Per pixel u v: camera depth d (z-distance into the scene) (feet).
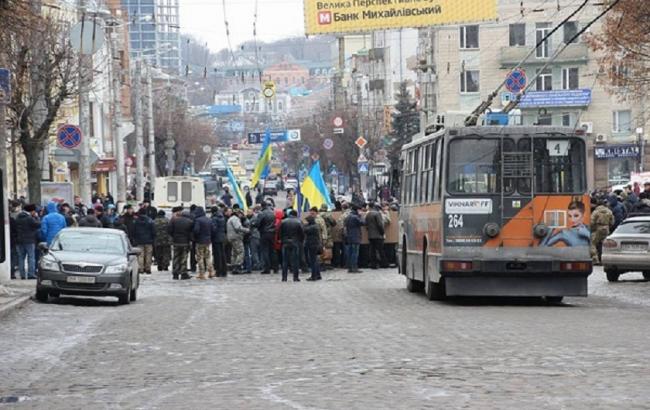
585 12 311.27
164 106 442.50
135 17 251.39
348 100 547.90
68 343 71.92
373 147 415.44
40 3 146.61
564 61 314.14
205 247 145.38
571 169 95.55
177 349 66.18
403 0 187.32
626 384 49.14
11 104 152.35
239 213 154.51
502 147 95.50
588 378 51.03
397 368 55.16
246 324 81.35
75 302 107.34
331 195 227.81
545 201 95.20
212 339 71.36
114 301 109.91
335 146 449.06
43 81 158.40
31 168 158.40
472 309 93.09
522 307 95.61
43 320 88.84
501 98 312.91
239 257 154.10
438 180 97.30
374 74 510.17
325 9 189.37
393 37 498.28
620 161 317.42
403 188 119.03
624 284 123.85
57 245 108.37
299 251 139.13
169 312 94.27
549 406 43.37
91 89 176.45
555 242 95.14
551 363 56.34
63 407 45.85
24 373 57.77
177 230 144.97
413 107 378.32
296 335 72.59
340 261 161.99
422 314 87.81
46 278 104.22
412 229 112.27
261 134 330.95
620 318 83.35
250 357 61.21
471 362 57.00
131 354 64.39
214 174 403.13
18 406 46.52
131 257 108.47
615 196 154.71
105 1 310.04
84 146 177.58
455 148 95.55
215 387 50.21
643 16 145.48
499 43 320.09
